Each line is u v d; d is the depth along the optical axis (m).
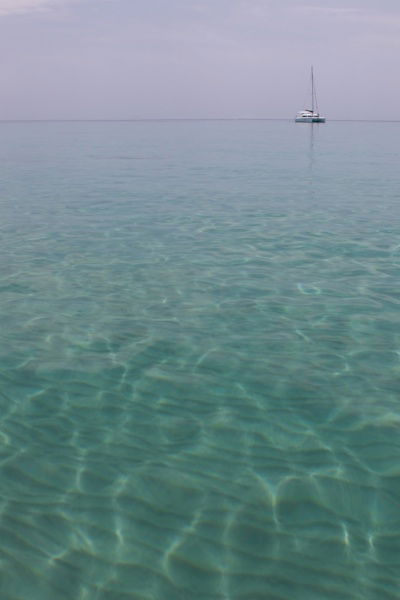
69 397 5.31
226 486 4.12
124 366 5.91
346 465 4.36
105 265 9.51
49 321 7.07
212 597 3.20
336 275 8.93
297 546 3.57
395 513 3.86
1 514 3.80
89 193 17.92
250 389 5.46
